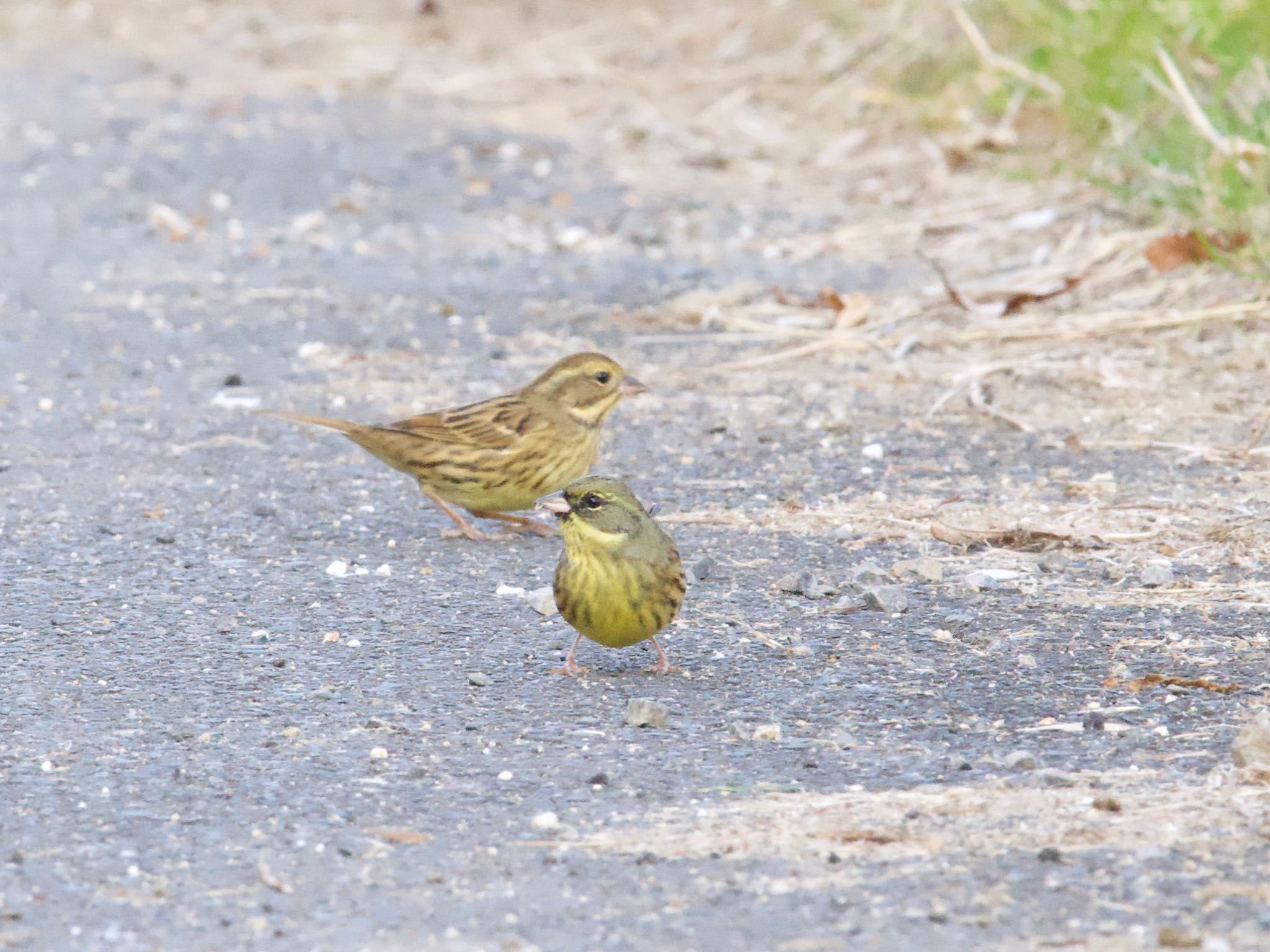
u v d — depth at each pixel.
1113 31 19.77
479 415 12.20
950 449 13.60
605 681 9.58
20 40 30.16
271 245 20.25
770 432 14.20
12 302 18.19
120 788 8.17
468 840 7.61
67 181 22.59
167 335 17.17
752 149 22.91
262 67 28.06
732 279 18.42
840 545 11.77
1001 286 17.25
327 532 12.37
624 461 13.62
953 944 6.62
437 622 10.58
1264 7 18.52
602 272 18.97
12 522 12.37
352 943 6.75
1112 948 6.53
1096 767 8.20
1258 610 10.27
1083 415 14.16
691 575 11.26
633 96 25.33
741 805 7.92
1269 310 15.86
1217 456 13.03
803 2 27.19
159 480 13.38
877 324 16.62
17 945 6.75
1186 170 17.67
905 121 23.05
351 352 16.62
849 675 9.58
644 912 6.95
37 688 9.43
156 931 6.86
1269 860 7.16
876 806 7.86
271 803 8.01
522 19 29.50
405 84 26.69
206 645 10.14
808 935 6.73
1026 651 9.82
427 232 20.59
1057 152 20.66
